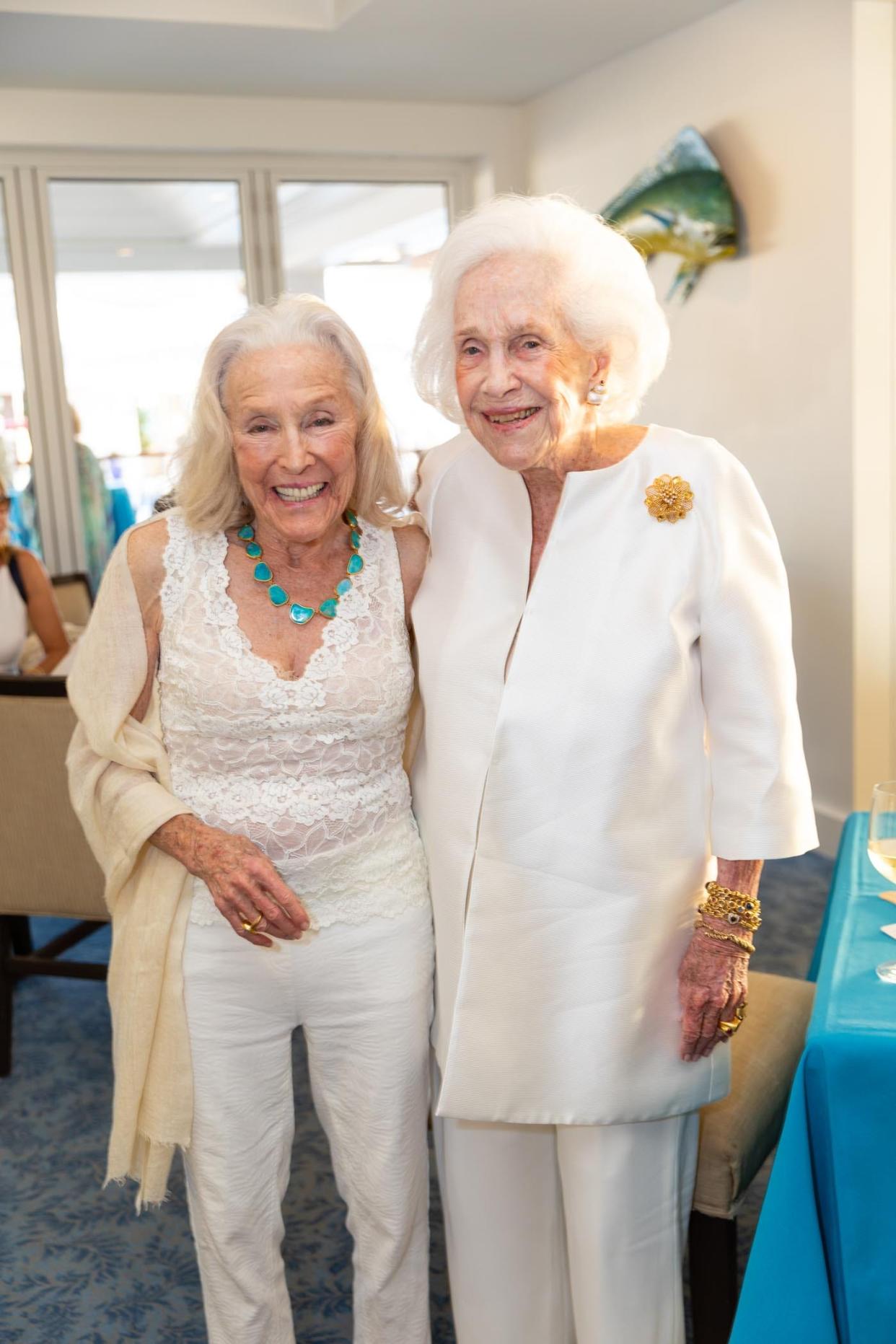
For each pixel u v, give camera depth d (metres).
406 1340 1.69
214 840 1.47
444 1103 1.50
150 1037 1.55
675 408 4.71
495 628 1.48
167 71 4.80
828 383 3.88
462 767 1.49
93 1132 2.69
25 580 3.70
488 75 5.10
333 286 5.71
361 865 1.54
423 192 5.83
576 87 5.18
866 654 3.93
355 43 4.56
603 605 1.42
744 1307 1.32
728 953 1.45
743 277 4.22
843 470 3.86
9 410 5.31
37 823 2.74
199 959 1.53
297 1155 2.56
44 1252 2.28
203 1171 1.56
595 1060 1.45
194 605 1.49
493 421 1.39
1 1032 2.93
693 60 4.38
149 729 1.57
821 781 4.17
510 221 1.36
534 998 1.46
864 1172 1.29
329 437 1.42
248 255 5.52
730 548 1.41
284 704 1.46
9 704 2.67
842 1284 1.32
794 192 3.93
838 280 3.78
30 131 5.00
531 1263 1.68
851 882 1.74
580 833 1.42
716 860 1.61
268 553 1.50
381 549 1.57
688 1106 1.52
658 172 4.45
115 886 1.57
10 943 2.94
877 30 3.58
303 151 5.45
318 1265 2.19
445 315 1.45
